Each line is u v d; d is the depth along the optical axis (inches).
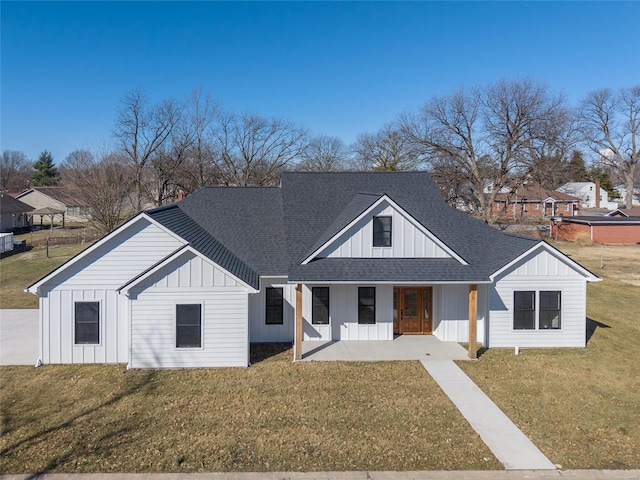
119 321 582.9
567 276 658.8
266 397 480.1
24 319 784.3
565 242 1925.4
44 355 576.4
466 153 2023.9
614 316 831.1
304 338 693.3
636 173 3346.5
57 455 361.4
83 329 580.7
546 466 353.7
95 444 379.2
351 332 696.4
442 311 695.1
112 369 561.3
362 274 618.8
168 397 478.3
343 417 434.3
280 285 687.7
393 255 658.8
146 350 564.7
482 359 609.6
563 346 664.4
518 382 528.4
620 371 565.0
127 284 551.2
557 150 1909.4
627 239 1852.9
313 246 687.1
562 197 2925.7
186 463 350.9
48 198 2834.6
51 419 425.4
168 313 565.3
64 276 577.0
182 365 569.3
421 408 456.4
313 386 511.8
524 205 3132.4
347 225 647.8
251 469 343.9
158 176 2145.7
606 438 399.5
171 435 395.9
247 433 400.8
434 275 623.2
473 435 402.0
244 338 576.7
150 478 329.4
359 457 362.6
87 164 1812.3
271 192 869.8
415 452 371.6
